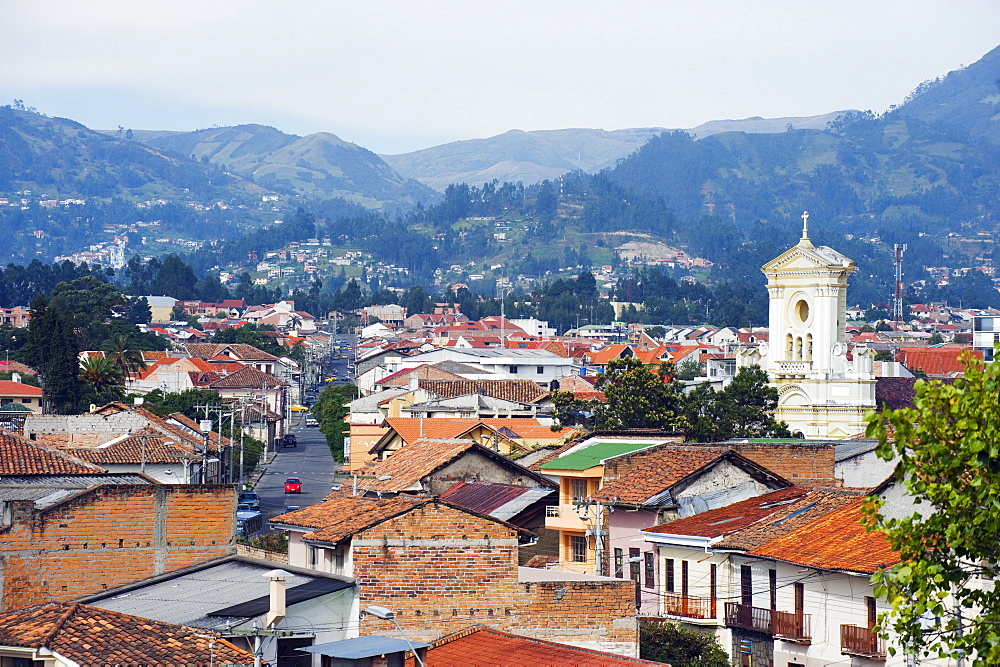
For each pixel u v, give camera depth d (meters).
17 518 49.97
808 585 52.81
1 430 74.69
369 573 45.41
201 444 126.19
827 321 147.38
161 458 101.81
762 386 128.38
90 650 39.16
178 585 49.50
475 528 46.09
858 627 49.84
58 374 180.88
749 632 55.47
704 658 55.78
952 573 28.09
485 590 46.03
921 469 28.00
